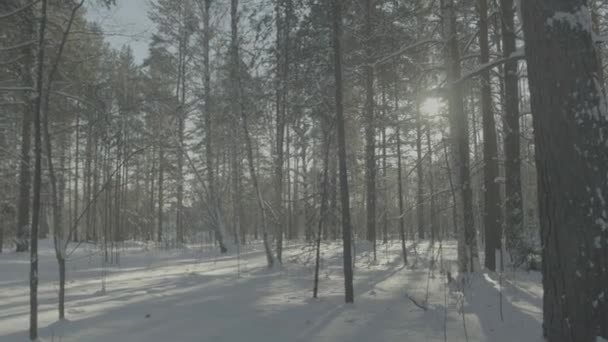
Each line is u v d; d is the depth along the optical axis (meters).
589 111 4.68
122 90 13.23
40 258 18.84
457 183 11.05
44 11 6.03
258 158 22.42
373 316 6.79
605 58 12.77
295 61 11.06
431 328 6.05
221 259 18.25
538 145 4.97
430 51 13.49
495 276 10.32
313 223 13.33
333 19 8.16
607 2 12.84
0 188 21.19
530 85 5.09
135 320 6.50
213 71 19.42
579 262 4.58
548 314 4.89
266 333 5.86
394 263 14.80
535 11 4.97
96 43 13.63
